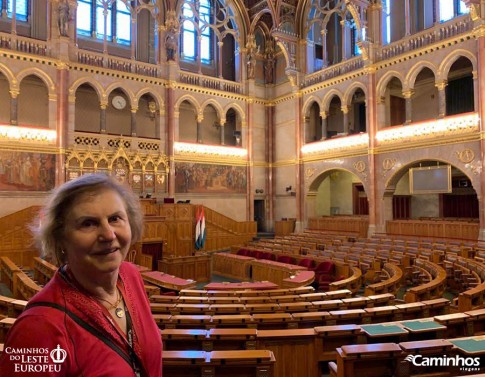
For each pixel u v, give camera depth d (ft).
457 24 71.92
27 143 78.23
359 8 86.28
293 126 107.86
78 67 85.56
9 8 86.22
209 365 14.79
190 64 108.78
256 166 112.37
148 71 96.02
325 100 98.53
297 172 104.99
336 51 106.22
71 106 84.28
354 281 41.42
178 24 99.66
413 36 79.10
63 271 6.36
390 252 58.95
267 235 104.73
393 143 82.28
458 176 95.71
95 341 5.73
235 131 112.98
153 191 93.45
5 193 75.51
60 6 82.33
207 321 22.31
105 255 6.12
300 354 19.13
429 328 18.57
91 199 6.19
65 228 6.10
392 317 23.95
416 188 84.02
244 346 19.02
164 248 80.28
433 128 75.41
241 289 37.93
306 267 54.70
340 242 74.95
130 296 7.14
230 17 110.83
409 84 79.77
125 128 99.71
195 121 112.68
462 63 84.58
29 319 5.33
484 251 56.44
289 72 103.76
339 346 19.83
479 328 21.25
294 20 106.52
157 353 6.82
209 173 103.35
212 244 94.07
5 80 85.05
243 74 111.24
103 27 97.25
